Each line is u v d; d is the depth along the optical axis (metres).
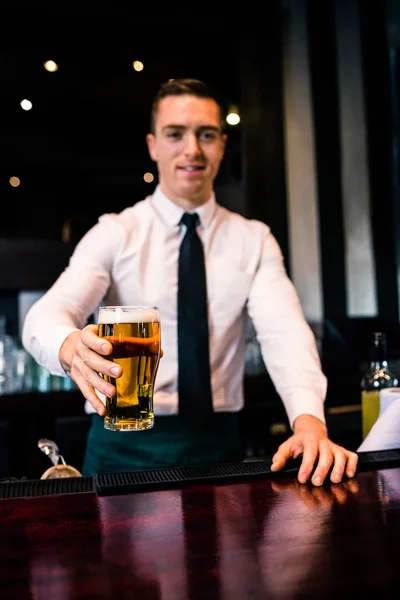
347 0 3.83
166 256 1.65
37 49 3.68
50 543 0.75
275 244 1.78
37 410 2.76
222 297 1.65
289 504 0.89
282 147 3.75
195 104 1.56
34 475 2.75
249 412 2.92
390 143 3.78
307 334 1.55
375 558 0.70
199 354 1.55
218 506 0.88
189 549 0.73
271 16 3.74
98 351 0.94
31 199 3.90
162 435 1.52
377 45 3.75
